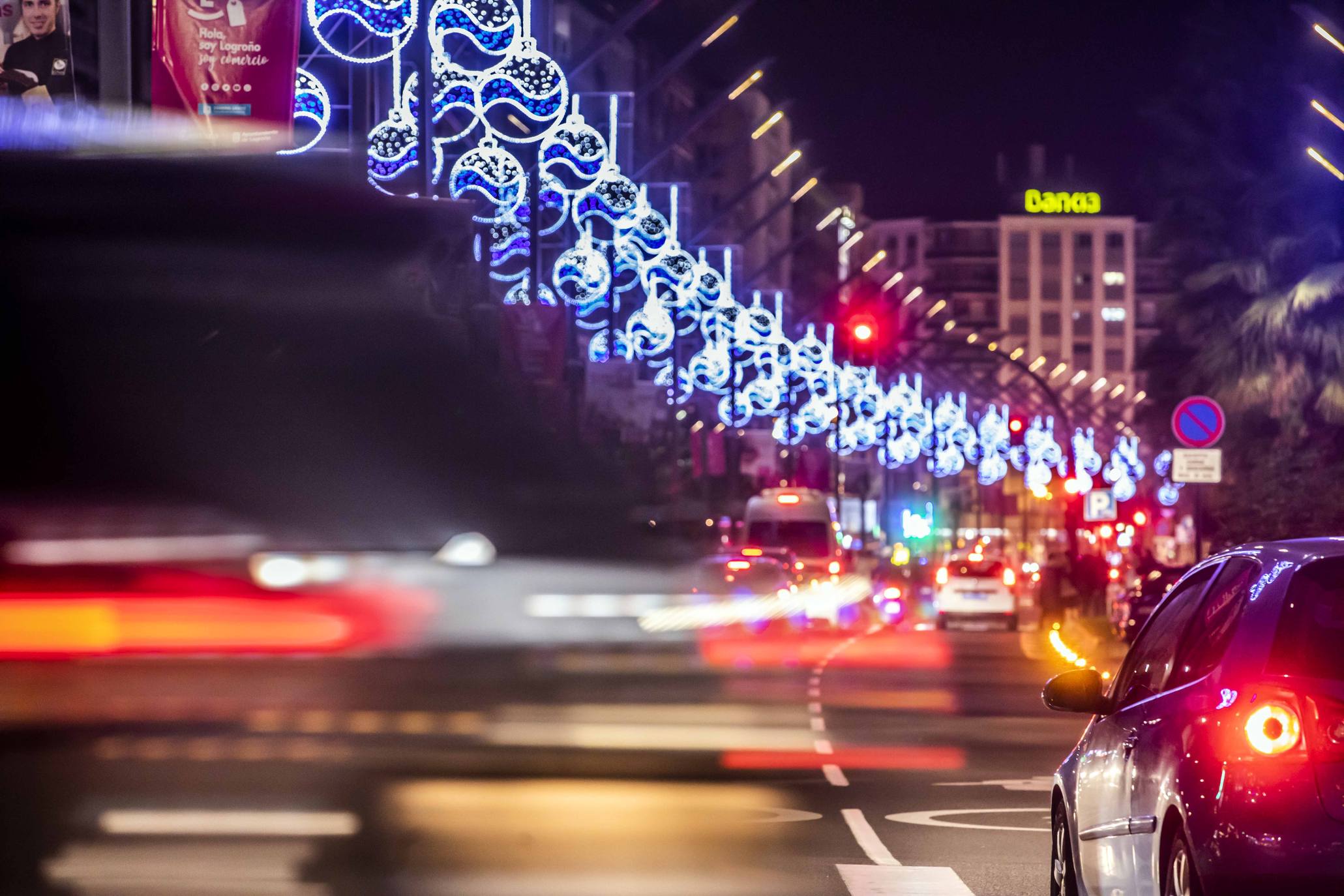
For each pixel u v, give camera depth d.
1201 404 74.50
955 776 47.31
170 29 65.56
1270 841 17.78
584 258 158.38
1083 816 23.00
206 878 30.33
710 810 39.94
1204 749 18.62
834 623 156.75
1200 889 18.27
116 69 69.25
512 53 140.00
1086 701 23.23
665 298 195.12
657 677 65.69
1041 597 142.38
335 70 137.00
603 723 56.41
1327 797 17.84
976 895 30.02
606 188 155.12
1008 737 57.69
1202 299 126.69
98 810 37.69
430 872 31.25
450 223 47.66
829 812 40.28
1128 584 157.25
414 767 45.16
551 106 141.88
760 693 72.25
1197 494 75.44
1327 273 117.06
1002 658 103.12
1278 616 18.80
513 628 52.53
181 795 39.81
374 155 122.38
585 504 54.94
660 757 49.34
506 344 56.47
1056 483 182.50
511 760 47.12
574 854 33.50
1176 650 21.34
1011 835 37.00
